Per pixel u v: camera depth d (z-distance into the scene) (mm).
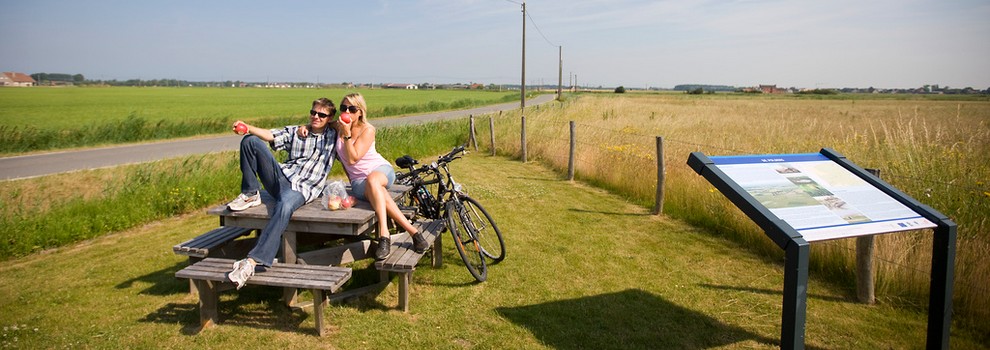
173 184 7965
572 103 43156
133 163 12555
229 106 49188
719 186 3299
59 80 179750
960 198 5590
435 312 4109
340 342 3607
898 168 6871
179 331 3768
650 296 4488
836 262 4941
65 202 7340
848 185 3471
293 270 3736
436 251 5113
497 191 8914
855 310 4207
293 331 3764
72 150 16016
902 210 3250
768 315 4129
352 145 4254
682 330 3871
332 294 4355
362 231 4051
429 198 5344
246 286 4574
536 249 5746
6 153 15094
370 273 4977
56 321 3945
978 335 3771
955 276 4336
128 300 4352
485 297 4418
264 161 3949
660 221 6996
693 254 5621
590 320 4008
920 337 3748
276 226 3834
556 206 7859
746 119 22844
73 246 5969
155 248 5848
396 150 13406
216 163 10938
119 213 6820
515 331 3807
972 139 9773
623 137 12758
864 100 68438
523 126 12523
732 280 4879
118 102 54438
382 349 3531
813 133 15375
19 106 45031
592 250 5730
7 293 4492
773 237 2920
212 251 4340
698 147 10797
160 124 21703
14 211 6734
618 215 7324
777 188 3303
